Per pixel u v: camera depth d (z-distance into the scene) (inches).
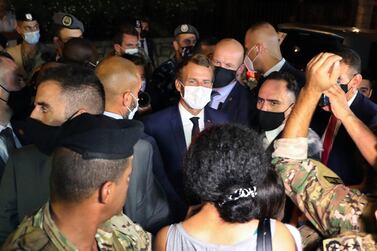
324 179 51.9
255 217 44.9
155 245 46.7
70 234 38.6
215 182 42.4
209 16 354.0
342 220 49.1
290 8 355.9
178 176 92.0
